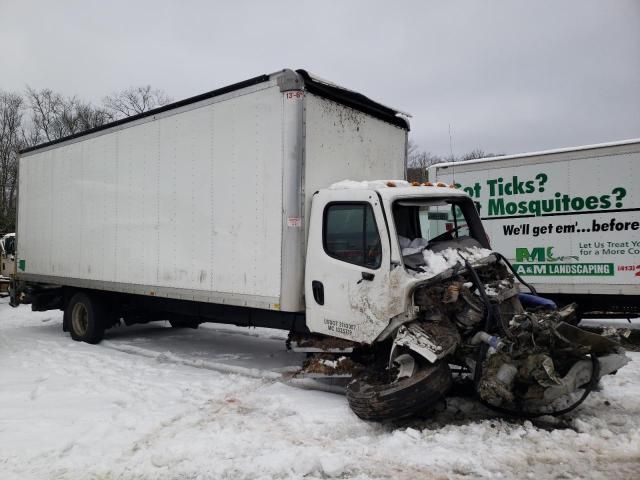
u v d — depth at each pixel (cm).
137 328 1121
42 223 1055
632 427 471
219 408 559
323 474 398
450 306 496
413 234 580
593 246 885
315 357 599
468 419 510
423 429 486
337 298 555
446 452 423
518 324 469
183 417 530
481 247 600
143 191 796
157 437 477
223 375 701
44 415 534
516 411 495
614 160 864
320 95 617
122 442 466
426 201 575
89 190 916
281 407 555
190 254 714
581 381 467
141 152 801
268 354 841
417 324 487
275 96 604
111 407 559
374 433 480
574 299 927
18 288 1130
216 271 676
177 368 747
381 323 514
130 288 820
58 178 1005
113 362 780
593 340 468
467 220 625
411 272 504
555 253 923
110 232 866
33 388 635
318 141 612
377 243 526
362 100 673
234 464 417
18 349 888
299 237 587
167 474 405
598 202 879
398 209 546
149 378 684
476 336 484
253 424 508
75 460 429
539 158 938
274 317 655
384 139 720
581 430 466
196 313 770
